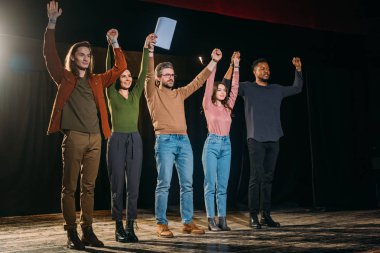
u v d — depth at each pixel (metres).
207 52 4.82
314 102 5.26
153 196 5.12
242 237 3.00
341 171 5.26
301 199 5.46
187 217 3.26
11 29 3.79
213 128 3.43
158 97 3.18
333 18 5.29
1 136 4.42
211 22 4.60
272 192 5.48
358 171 5.35
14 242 2.99
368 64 5.64
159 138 3.14
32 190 4.53
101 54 4.61
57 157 4.66
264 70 3.69
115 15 4.18
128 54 4.71
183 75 5.08
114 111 2.95
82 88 2.71
